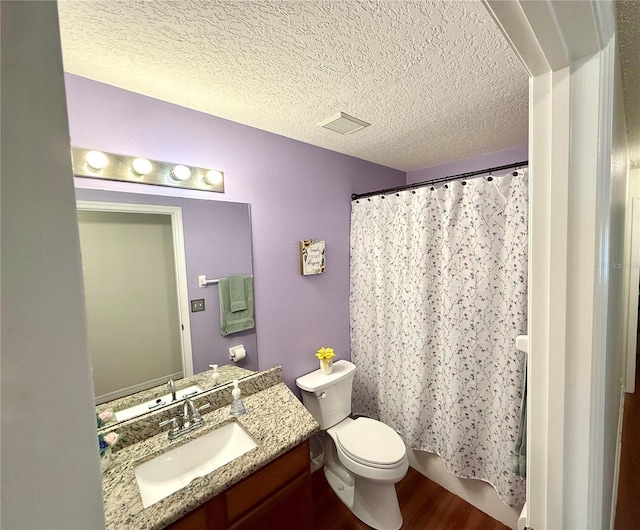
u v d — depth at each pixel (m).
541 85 0.55
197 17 0.87
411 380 1.92
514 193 1.48
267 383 1.72
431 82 1.22
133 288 1.32
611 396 1.10
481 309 1.62
